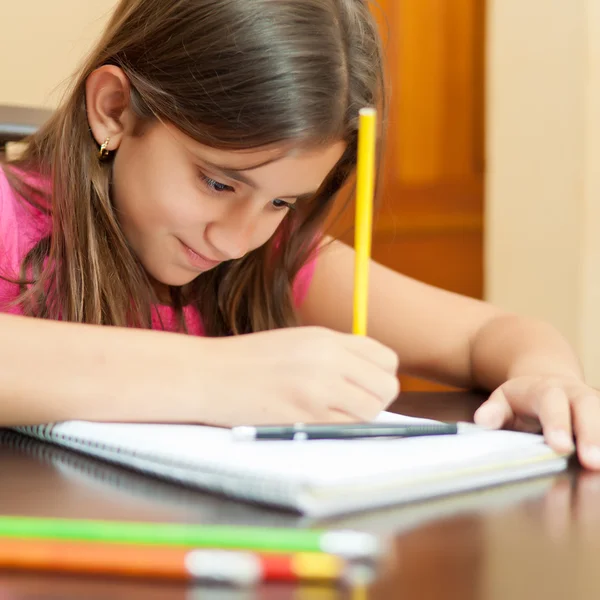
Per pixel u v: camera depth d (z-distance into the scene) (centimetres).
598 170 252
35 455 72
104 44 105
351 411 75
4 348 77
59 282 111
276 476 54
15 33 223
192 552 44
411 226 291
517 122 265
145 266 111
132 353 78
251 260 129
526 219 266
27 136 137
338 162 113
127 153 103
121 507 55
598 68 249
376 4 127
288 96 89
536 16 258
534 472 69
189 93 92
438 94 283
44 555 44
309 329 80
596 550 50
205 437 68
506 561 48
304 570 43
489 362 120
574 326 257
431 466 60
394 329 137
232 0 91
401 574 45
